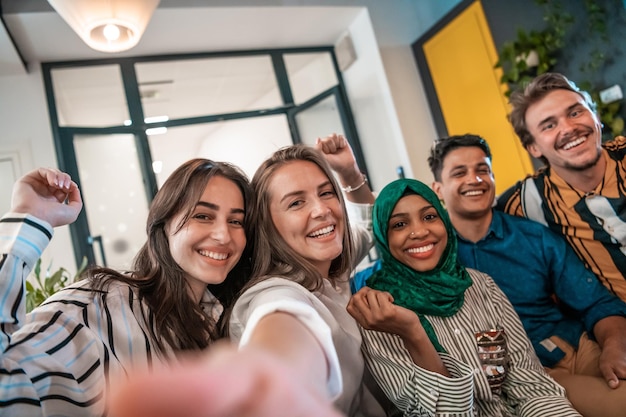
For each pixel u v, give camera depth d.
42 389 0.79
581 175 1.70
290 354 0.42
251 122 5.88
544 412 1.13
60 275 1.85
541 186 1.81
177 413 0.20
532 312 1.62
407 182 1.36
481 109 3.67
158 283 1.06
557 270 1.62
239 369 0.24
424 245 1.32
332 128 4.54
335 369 0.50
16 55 3.19
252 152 5.98
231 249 1.06
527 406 1.17
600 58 2.88
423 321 1.24
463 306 1.31
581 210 1.71
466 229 1.75
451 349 1.22
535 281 1.63
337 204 1.18
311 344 0.49
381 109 4.16
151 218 1.07
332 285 1.24
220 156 6.69
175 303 1.03
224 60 4.29
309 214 1.12
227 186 1.08
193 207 1.02
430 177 4.00
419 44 4.12
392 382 1.12
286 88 4.36
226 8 3.44
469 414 1.04
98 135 3.63
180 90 4.86
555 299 1.72
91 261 3.33
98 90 3.99
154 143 6.66
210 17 3.51
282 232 1.13
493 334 1.25
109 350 0.90
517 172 3.48
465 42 3.70
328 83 4.62
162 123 3.89
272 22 3.83
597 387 1.31
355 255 1.50
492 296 1.36
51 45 3.34
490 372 1.22
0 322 0.78
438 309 1.26
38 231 0.88
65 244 3.31
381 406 1.23
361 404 1.20
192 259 1.02
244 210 1.15
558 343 1.55
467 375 1.06
